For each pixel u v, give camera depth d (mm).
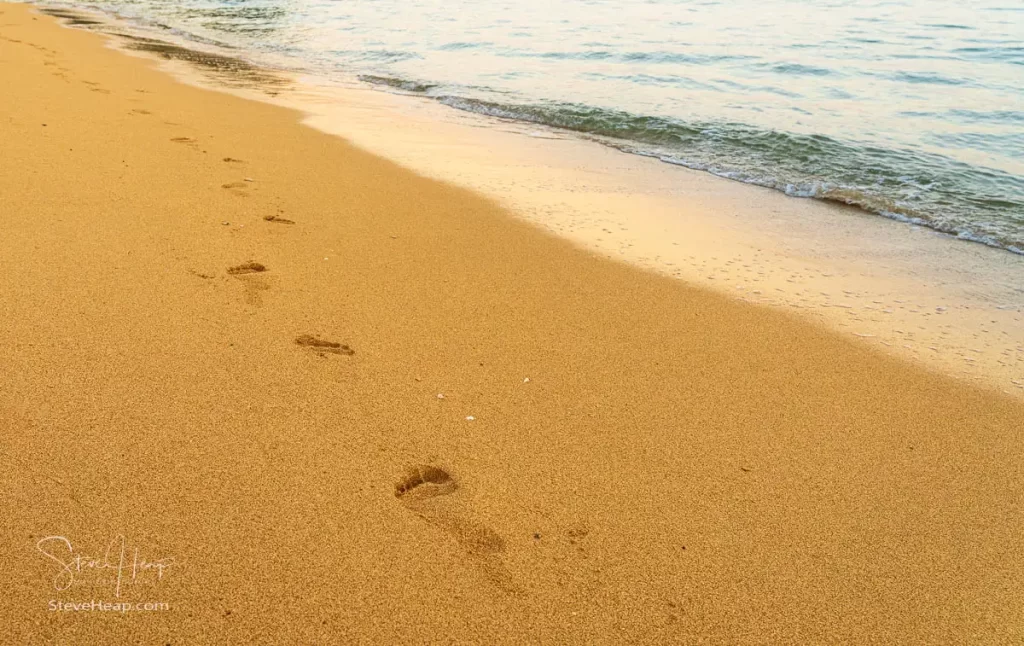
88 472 2463
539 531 2463
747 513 2641
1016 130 8961
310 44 14938
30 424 2650
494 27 17172
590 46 14602
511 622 2111
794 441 3088
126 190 5082
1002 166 7621
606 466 2818
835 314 4426
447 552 2326
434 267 4512
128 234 4340
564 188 6621
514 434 2951
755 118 9336
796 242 5703
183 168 5793
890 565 2463
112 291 3654
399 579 2207
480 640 2045
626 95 10555
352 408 2988
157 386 2957
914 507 2752
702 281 4762
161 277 3865
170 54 12992
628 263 4941
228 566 2180
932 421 3334
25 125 6453
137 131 6777
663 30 17000
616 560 2375
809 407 3361
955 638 2207
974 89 11227
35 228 4262
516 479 2699
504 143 8148
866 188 7020
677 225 5883
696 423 3150
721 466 2883
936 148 8203
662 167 7598
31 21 16172
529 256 4871
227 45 14688
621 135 8758
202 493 2439
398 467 2680
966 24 18391
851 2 22969
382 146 7504
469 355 3516
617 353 3693
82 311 3438
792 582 2357
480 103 9953
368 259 4508
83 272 3811
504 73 12094
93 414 2742
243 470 2564
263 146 6902
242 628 1993
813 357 3846
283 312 3699
